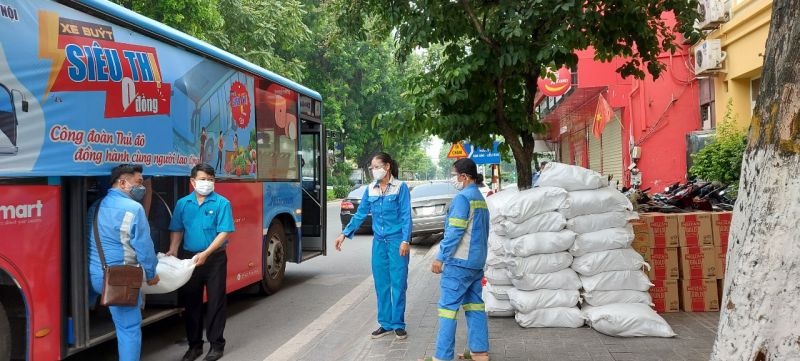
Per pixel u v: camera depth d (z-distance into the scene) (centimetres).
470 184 470
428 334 571
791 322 232
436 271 456
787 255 233
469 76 587
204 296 615
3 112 382
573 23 559
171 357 561
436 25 639
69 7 441
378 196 578
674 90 1368
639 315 512
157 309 571
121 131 488
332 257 1240
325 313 725
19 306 413
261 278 784
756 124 248
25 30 401
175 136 570
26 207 406
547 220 542
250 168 747
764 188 239
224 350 576
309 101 964
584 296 548
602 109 1448
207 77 640
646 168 1386
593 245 541
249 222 745
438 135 641
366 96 3578
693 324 554
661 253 600
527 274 547
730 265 253
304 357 538
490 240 579
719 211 671
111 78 479
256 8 1908
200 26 1587
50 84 418
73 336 445
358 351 529
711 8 1142
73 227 448
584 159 2233
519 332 540
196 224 526
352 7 701
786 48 237
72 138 434
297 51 2922
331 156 1091
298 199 916
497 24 588
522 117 659
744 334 239
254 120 759
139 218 432
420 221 1371
